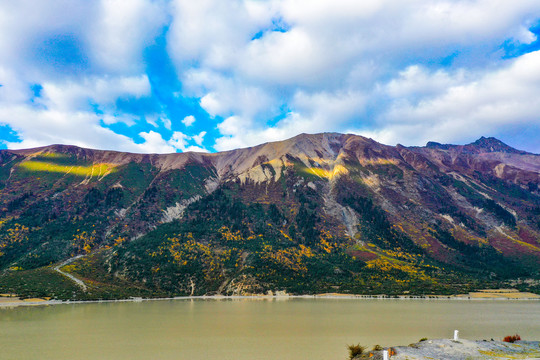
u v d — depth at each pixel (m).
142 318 126.06
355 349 65.69
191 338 93.19
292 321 120.44
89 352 78.56
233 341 89.38
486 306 165.38
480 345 63.59
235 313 139.62
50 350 80.25
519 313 141.50
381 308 156.00
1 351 79.25
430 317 129.88
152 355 76.25
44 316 128.88
